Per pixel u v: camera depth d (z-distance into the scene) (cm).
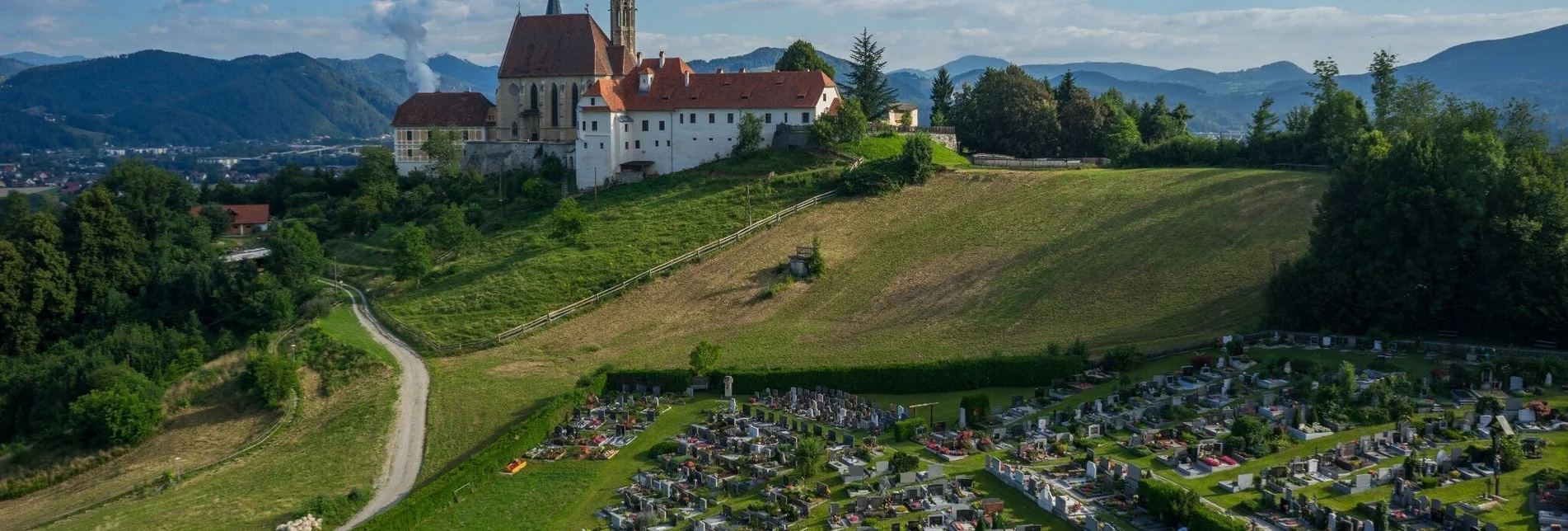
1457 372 8662
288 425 11050
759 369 10700
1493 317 9969
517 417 10344
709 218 16250
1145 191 15888
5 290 15038
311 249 16625
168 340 13900
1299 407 8175
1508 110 13650
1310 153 17150
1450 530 6250
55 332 15550
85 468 10912
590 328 13125
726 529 7131
